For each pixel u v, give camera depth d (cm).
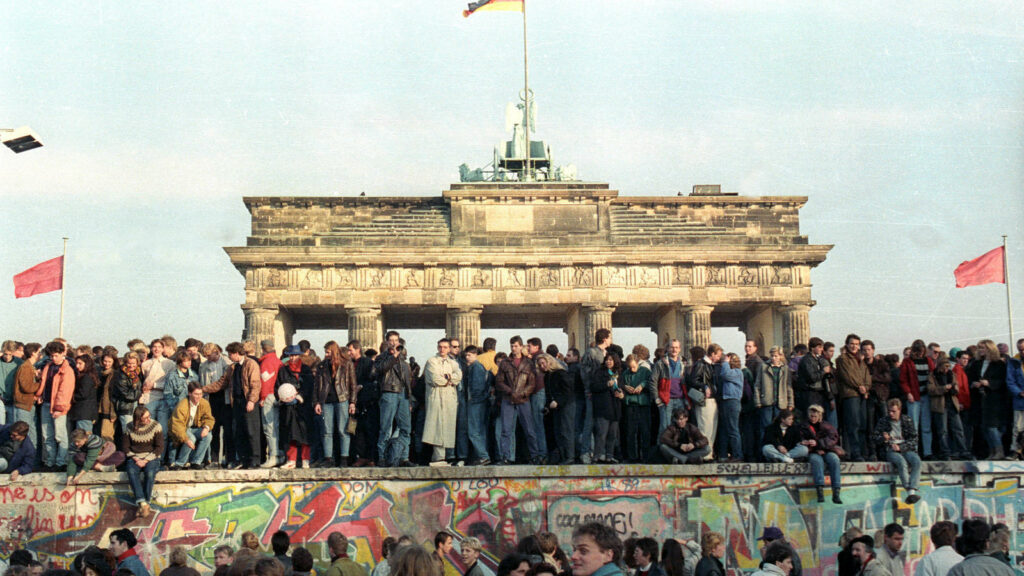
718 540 2588
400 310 11156
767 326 11200
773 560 2275
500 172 12138
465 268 10762
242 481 3334
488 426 3731
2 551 3266
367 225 11075
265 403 3469
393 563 1823
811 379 3541
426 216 11281
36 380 3491
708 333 10725
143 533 3297
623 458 3638
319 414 3472
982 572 1955
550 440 3744
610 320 10731
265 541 3309
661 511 3362
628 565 2408
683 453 3428
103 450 3350
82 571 2634
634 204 11356
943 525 2320
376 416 3591
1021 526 3428
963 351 3738
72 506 3303
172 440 3375
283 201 11331
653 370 3581
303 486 3344
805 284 10844
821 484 3372
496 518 3341
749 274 10825
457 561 3312
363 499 3341
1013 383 3481
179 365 3447
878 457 3528
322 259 10625
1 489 3288
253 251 10581
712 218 11400
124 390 3447
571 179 11938
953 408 3550
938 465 3434
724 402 3538
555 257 10712
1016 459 3519
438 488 3350
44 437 3450
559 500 3353
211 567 3284
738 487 3391
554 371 3550
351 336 10625
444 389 3497
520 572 1884
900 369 3553
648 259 10738
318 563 3300
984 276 5738
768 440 3531
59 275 6381
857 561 2488
